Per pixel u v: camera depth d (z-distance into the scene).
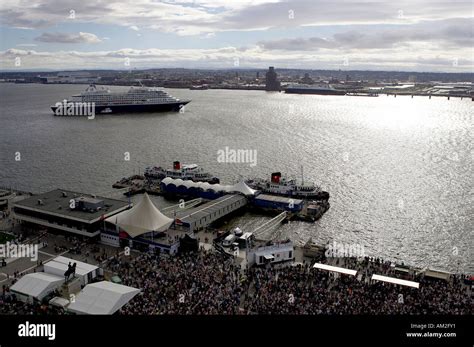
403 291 79.06
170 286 80.50
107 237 107.62
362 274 88.25
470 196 151.38
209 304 73.06
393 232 122.88
